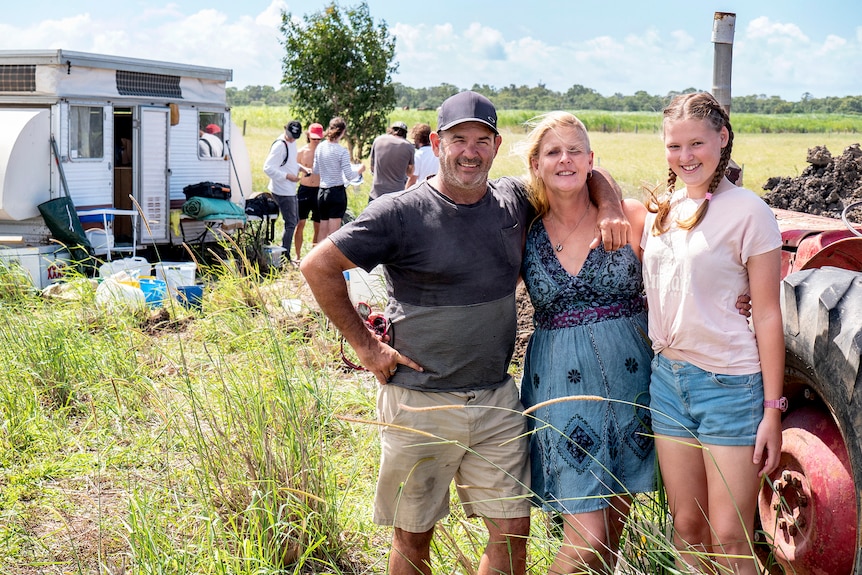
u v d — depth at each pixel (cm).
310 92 2138
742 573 311
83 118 1073
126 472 505
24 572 411
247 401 470
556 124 333
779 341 300
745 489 307
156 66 1166
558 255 345
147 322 812
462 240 337
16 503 477
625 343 338
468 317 343
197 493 435
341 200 1280
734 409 306
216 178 1313
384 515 367
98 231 1066
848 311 290
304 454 426
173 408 543
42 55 1023
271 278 944
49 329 700
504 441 352
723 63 746
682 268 311
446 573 381
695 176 310
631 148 5016
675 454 321
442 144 333
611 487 335
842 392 285
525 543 357
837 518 296
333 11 2111
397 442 354
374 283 790
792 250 418
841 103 16662
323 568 419
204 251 1192
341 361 677
